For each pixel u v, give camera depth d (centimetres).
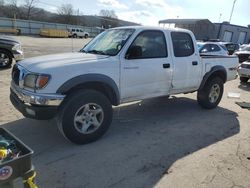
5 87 736
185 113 604
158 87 505
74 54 464
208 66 595
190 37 558
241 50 1780
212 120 562
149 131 486
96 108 419
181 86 548
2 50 1034
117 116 562
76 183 318
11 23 4888
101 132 432
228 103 723
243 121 566
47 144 413
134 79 461
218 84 634
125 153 396
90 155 385
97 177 332
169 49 514
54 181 320
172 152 405
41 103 373
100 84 425
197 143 442
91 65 408
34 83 378
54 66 386
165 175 341
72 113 391
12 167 207
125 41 455
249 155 407
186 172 350
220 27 4494
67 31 4928
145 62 472
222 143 446
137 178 333
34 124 486
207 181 332
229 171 358
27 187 221
